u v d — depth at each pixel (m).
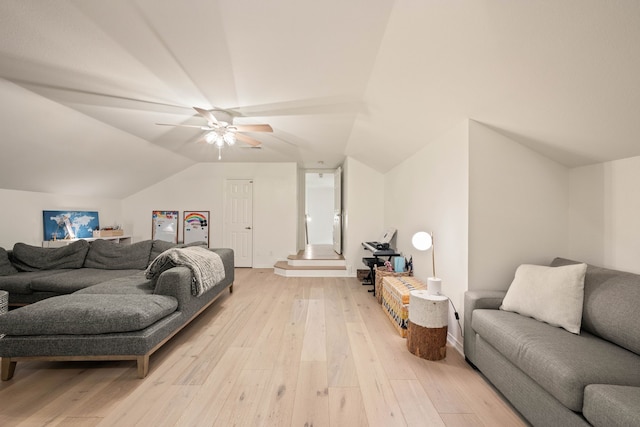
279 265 5.46
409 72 2.09
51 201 4.27
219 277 3.17
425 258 3.26
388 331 2.79
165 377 1.97
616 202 2.03
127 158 4.38
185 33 1.74
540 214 2.34
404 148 3.63
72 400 1.71
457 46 1.66
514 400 1.61
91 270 3.53
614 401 1.08
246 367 2.10
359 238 5.28
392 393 1.81
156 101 2.74
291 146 4.64
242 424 1.53
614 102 1.54
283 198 5.95
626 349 1.48
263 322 2.99
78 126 3.19
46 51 1.91
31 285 3.00
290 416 1.59
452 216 2.58
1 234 3.64
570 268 1.83
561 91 1.62
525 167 2.32
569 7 1.20
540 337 1.58
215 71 2.19
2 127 2.74
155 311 2.10
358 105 2.89
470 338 2.15
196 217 5.93
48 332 1.91
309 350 2.38
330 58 2.03
